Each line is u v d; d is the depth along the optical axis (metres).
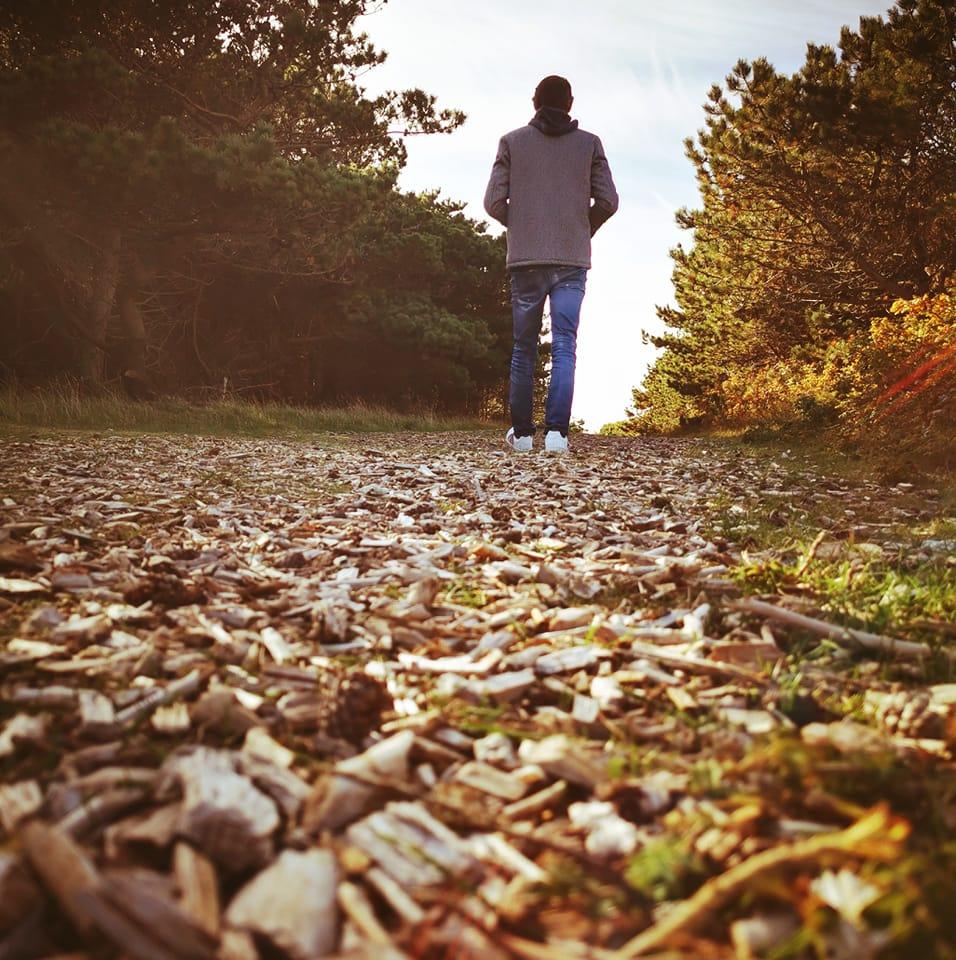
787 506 4.38
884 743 1.30
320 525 3.71
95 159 11.68
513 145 8.20
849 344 11.16
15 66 13.67
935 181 14.94
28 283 15.34
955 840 1.08
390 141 17.84
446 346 21.39
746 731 1.48
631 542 3.39
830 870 0.98
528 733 1.47
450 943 0.90
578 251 8.30
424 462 7.09
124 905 0.86
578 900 1.00
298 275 16.64
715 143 16.66
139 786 1.17
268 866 1.01
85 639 1.89
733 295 21.19
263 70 14.84
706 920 0.92
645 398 38.81
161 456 6.89
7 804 1.11
